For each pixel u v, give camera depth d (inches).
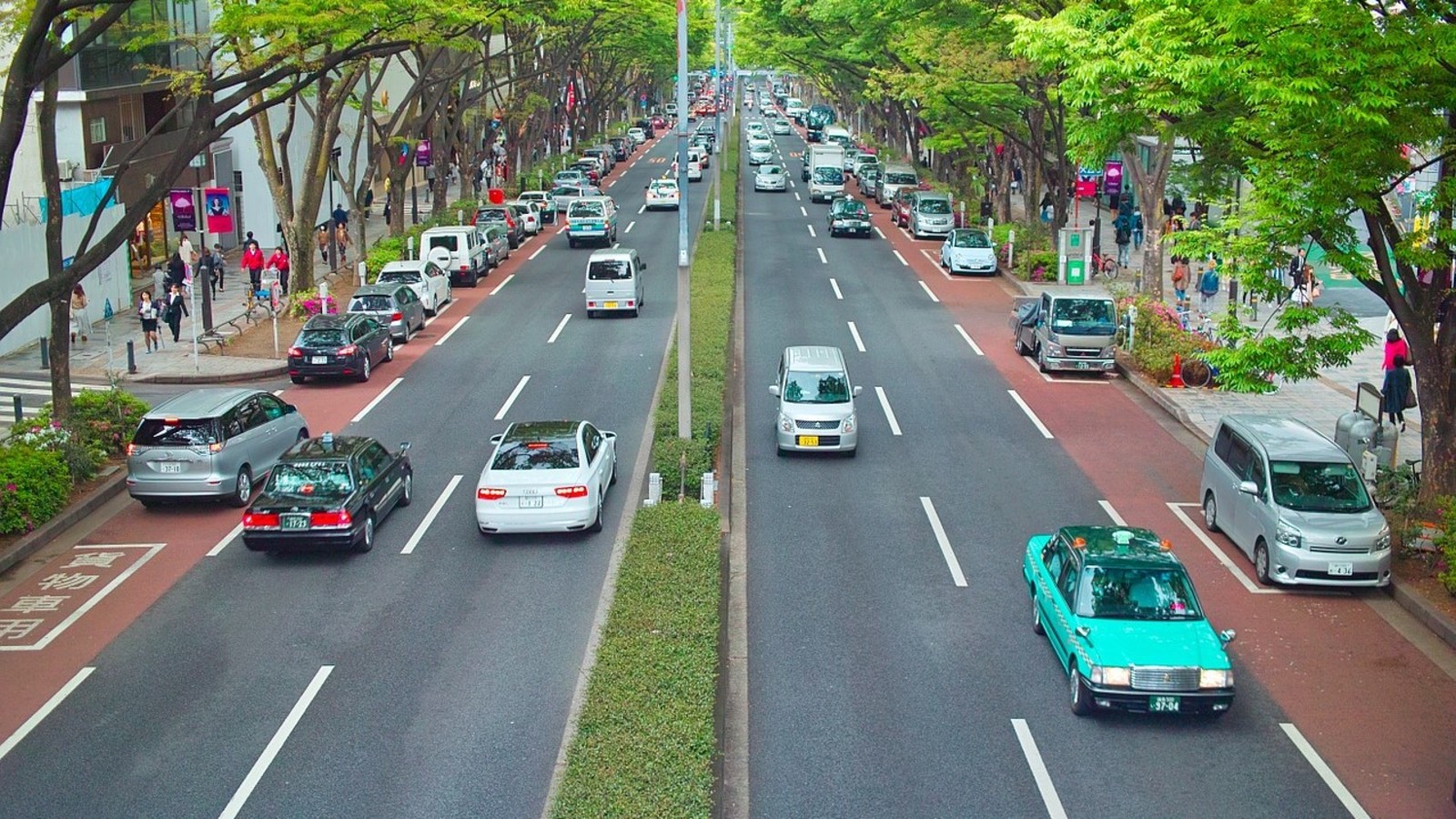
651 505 792.9
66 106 1510.8
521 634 651.5
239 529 822.5
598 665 565.3
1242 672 617.6
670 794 457.1
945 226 2139.5
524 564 750.5
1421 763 531.2
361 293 1348.4
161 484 836.0
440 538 797.9
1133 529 654.5
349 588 717.3
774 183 2871.6
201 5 1839.3
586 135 3890.3
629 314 1505.9
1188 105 739.4
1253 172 737.6
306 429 970.1
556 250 2068.2
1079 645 566.3
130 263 1681.8
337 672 609.9
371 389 1178.6
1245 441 774.5
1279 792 507.8
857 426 1024.2
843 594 709.3
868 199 2817.4
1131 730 557.6
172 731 554.3
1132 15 812.6
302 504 745.0
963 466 945.5
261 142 1531.7
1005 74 1588.3
